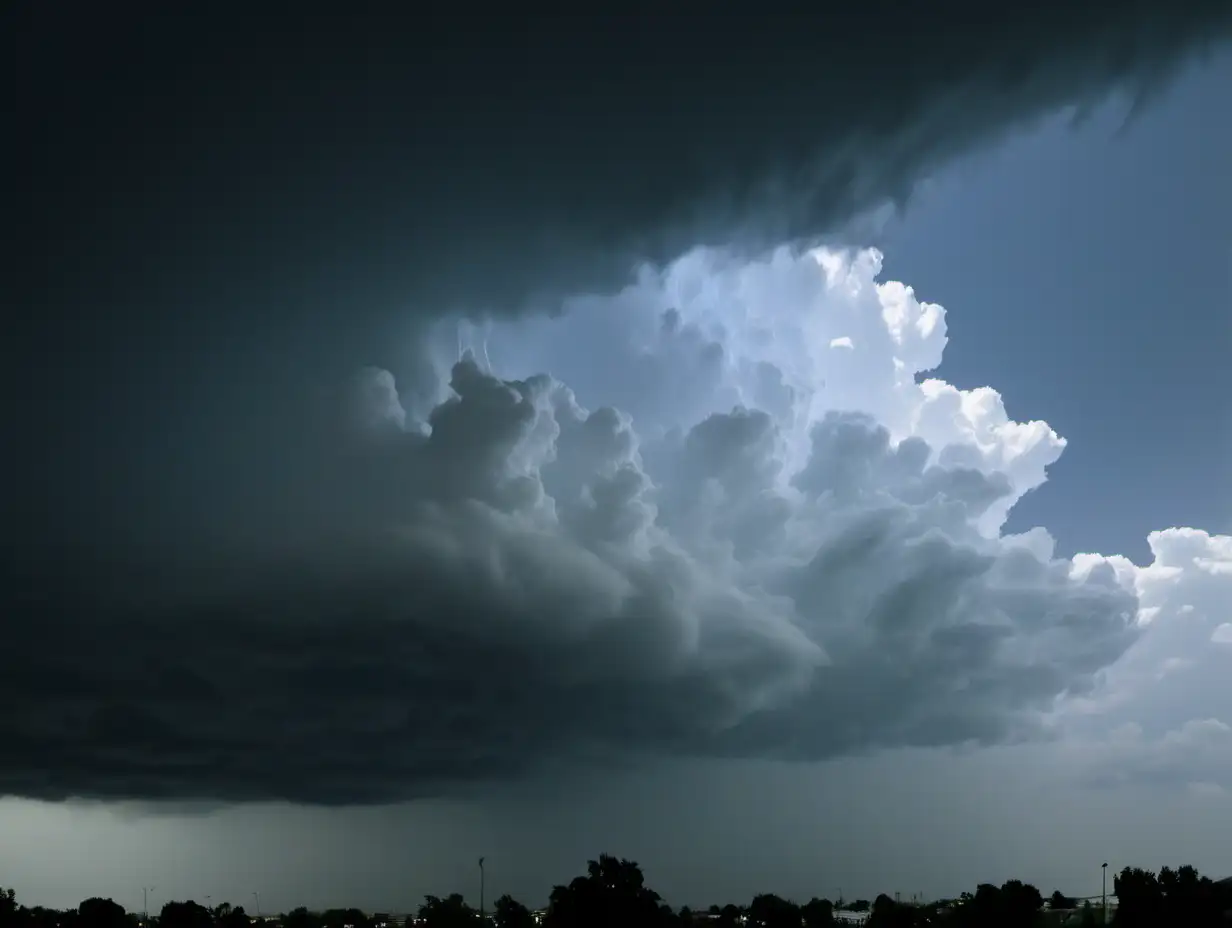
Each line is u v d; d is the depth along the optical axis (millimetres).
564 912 165875
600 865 171750
